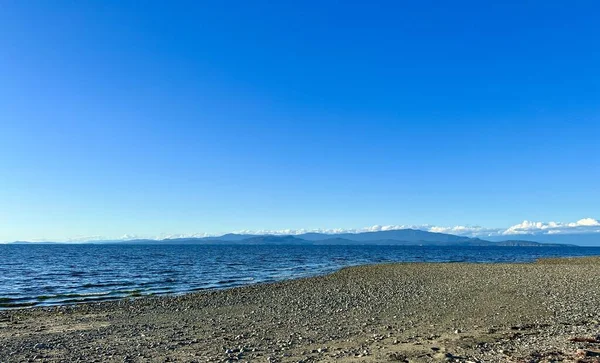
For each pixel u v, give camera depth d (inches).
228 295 1233.4
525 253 6825.8
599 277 1448.1
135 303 1090.1
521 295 1044.5
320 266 2829.7
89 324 795.4
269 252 6259.8
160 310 973.2
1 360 503.5
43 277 1971.0
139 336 663.8
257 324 760.3
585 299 954.1
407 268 2070.6
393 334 617.0
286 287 1419.8
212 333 679.7
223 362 466.3
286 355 491.5
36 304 1107.9
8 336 674.2
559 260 2657.5
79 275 2084.2
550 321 693.9
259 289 1378.0
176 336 658.8
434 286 1327.5
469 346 493.7
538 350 448.5
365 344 541.3
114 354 530.0
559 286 1210.6
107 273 2212.1
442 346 498.3
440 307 901.2
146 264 3029.0
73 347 580.4
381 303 1002.1
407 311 864.9
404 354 459.8
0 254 5113.2
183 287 1550.2
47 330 732.7
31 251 6579.7
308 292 1272.1
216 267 2721.5
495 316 765.3
